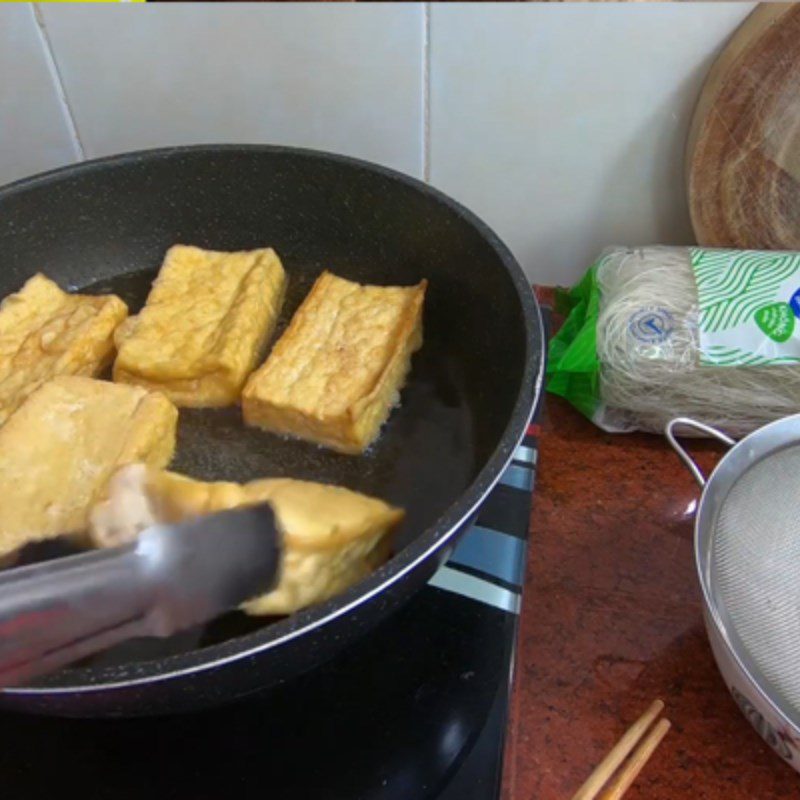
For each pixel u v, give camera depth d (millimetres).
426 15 752
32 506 645
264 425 754
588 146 824
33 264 854
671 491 746
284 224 873
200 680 463
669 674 621
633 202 862
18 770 573
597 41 749
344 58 794
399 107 826
